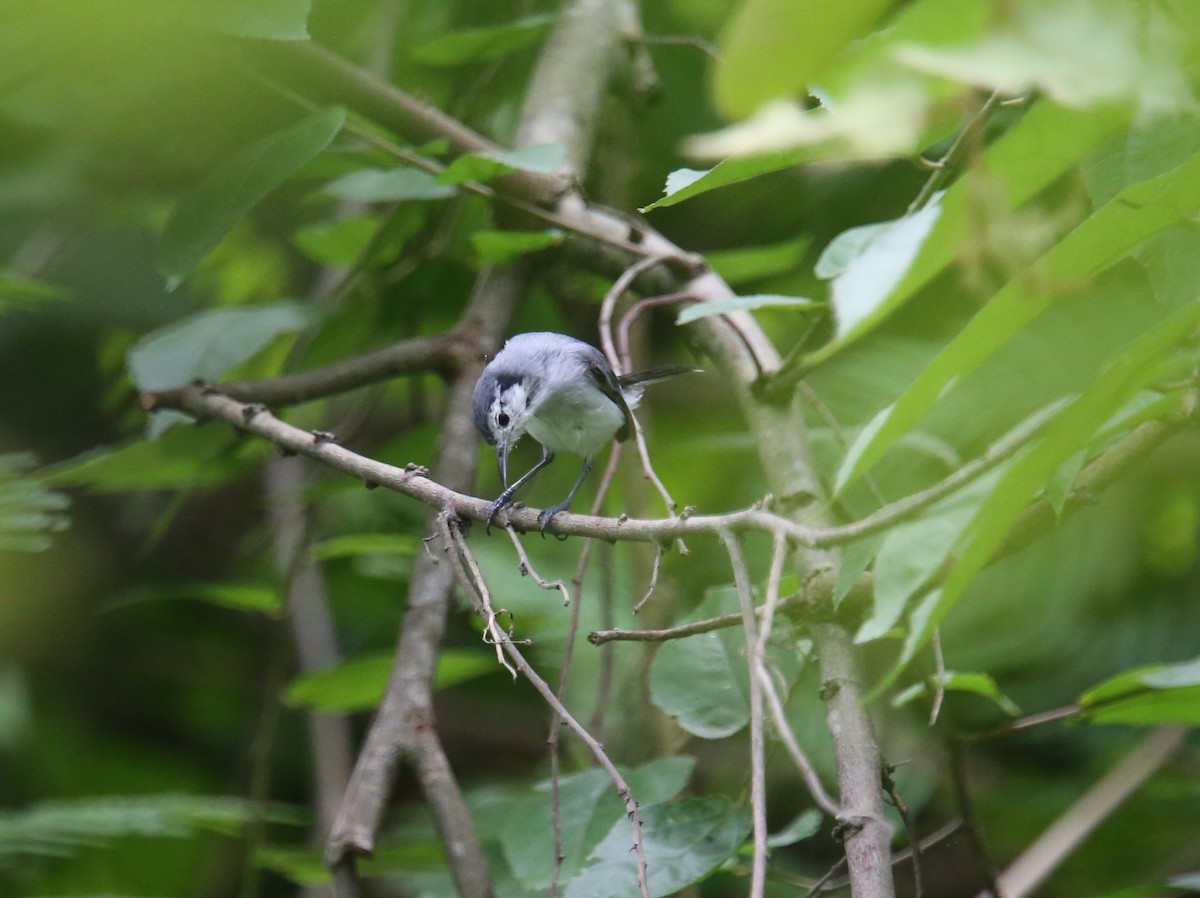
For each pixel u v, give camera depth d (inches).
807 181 380.5
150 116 347.3
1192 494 322.7
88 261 420.8
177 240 255.6
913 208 167.2
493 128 416.2
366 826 222.2
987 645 331.6
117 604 329.4
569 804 246.8
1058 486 151.6
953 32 77.4
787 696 221.6
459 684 455.8
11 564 434.0
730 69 72.1
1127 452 180.9
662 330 426.0
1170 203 115.6
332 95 313.9
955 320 323.9
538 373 319.0
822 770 303.4
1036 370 289.3
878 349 325.7
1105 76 75.6
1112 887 359.6
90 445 448.1
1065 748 379.6
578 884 199.6
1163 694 211.9
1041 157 107.9
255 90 320.8
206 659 470.9
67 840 314.0
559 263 329.4
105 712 457.1
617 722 335.3
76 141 369.1
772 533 166.7
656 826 207.5
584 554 239.6
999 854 380.8
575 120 338.0
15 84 289.3
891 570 133.3
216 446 323.0
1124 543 325.4
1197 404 163.9
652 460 358.6
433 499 225.0
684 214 409.1
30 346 429.4
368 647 442.9
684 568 351.9
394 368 304.7
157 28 264.8
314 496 328.5
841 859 210.1
